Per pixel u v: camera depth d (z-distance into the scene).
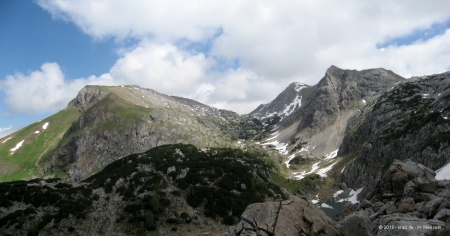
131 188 108.50
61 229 82.19
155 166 126.75
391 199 46.81
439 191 39.78
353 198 171.62
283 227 30.56
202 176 121.81
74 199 96.44
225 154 161.12
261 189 122.06
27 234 76.50
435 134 138.50
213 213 98.25
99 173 127.44
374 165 174.00
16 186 96.75
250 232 31.48
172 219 92.69
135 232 85.56
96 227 86.56
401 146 161.25
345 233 29.56
